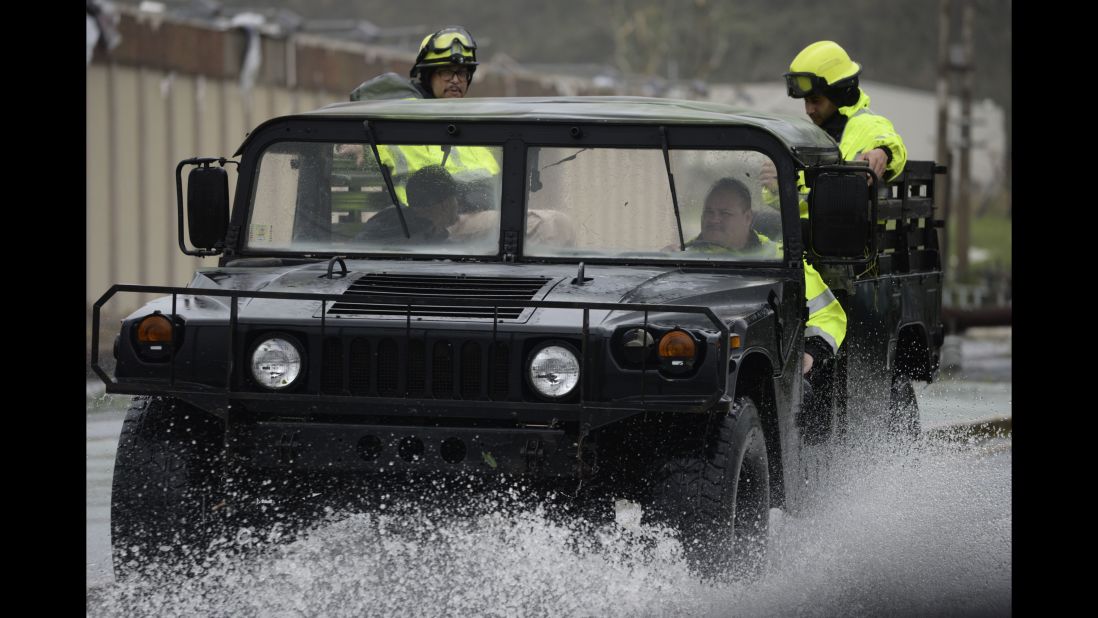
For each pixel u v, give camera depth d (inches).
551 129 663.8
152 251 1859.0
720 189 658.8
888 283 803.4
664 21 7140.8
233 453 582.6
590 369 559.8
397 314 580.7
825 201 631.8
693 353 553.6
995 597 637.9
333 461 571.2
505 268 642.8
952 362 1947.6
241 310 586.6
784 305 636.1
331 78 2165.4
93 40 1733.5
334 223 674.8
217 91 1953.7
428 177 668.1
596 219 660.1
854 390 749.9
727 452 584.4
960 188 4160.9
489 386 567.8
